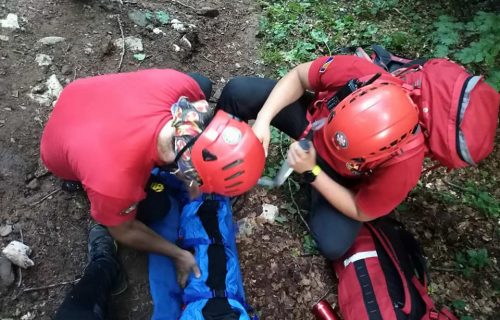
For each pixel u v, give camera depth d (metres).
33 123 2.63
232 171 1.56
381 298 2.31
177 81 1.87
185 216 2.55
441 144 1.81
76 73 2.89
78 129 1.73
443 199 2.91
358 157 1.83
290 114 2.53
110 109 1.72
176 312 2.29
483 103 1.75
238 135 1.57
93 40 3.04
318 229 2.47
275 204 2.80
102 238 2.30
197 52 3.38
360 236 2.54
